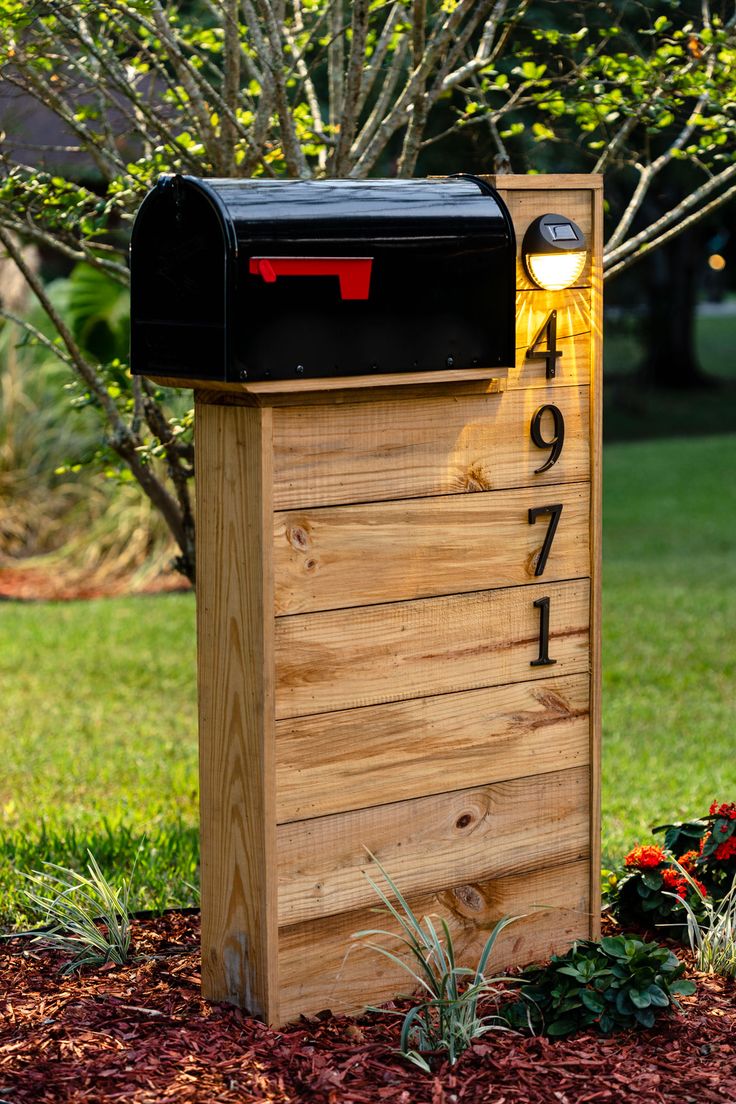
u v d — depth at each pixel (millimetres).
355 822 3281
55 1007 3312
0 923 4262
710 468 17906
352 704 3242
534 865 3617
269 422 3020
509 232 3260
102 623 10031
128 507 11961
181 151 4355
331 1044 3109
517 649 3525
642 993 3234
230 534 3129
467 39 4266
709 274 45781
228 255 2832
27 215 4375
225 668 3188
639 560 12320
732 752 6906
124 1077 2914
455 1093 2898
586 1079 2984
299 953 3219
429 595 3346
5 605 10797
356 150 4516
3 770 6699
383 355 3098
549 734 3605
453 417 3340
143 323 3125
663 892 3914
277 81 4094
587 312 3551
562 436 3527
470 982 3498
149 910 4160
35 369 12266
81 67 4371
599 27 4887
